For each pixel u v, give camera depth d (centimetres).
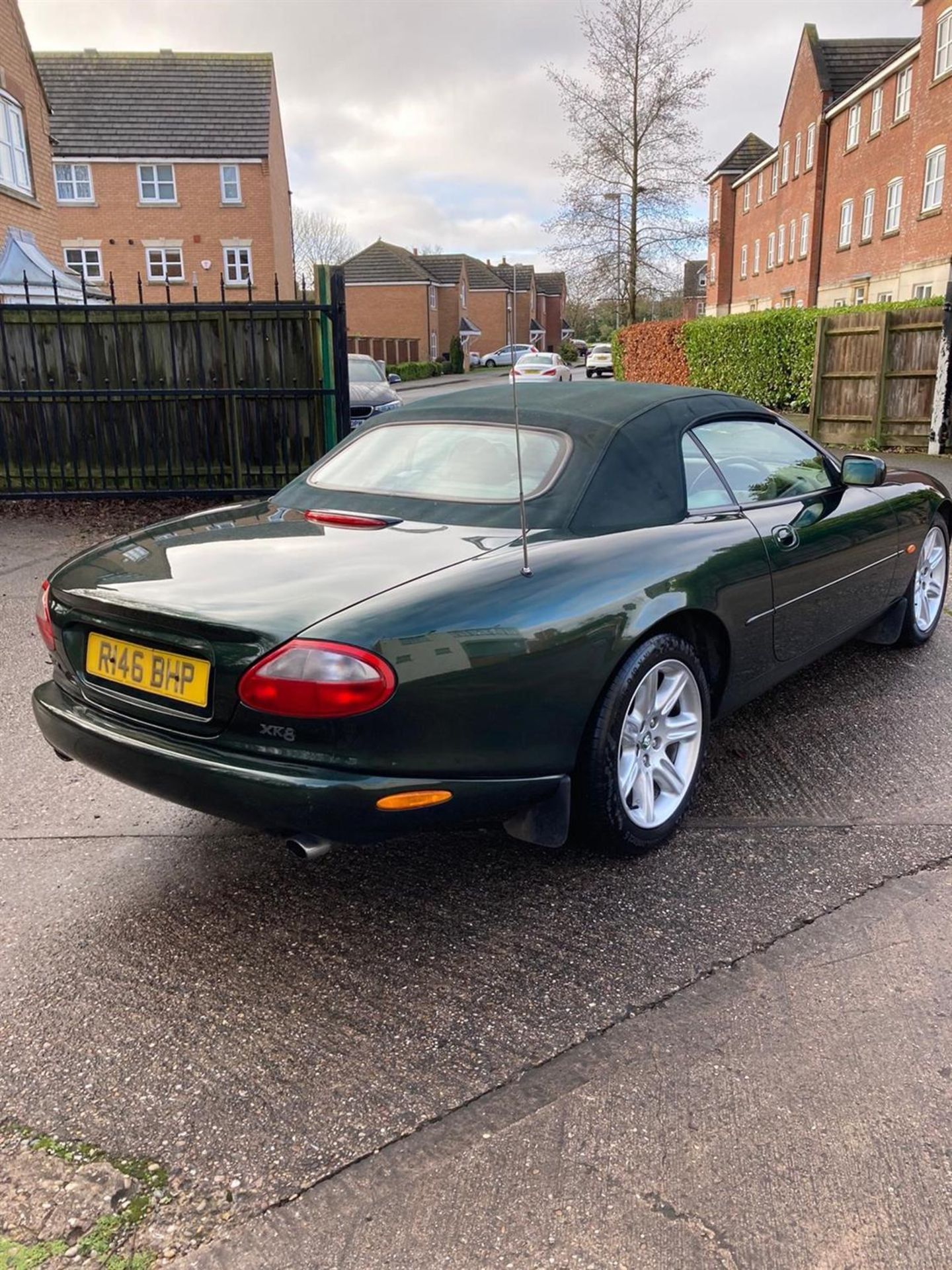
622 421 323
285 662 227
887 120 2877
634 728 293
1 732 411
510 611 249
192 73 3522
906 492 466
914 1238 174
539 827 272
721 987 244
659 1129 199
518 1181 188
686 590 297
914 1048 221
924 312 1249
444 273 6169
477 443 329
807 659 398
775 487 380
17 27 1622
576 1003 239
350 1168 191
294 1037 229
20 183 1625
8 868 305
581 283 3366
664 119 3136
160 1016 237
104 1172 191
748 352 1920
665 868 301
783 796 347
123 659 263
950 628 552
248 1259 172
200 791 241
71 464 923
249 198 3438
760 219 4375
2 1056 223
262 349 905
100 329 891
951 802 340
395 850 317
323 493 335
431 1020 234
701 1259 171
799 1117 202
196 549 288
